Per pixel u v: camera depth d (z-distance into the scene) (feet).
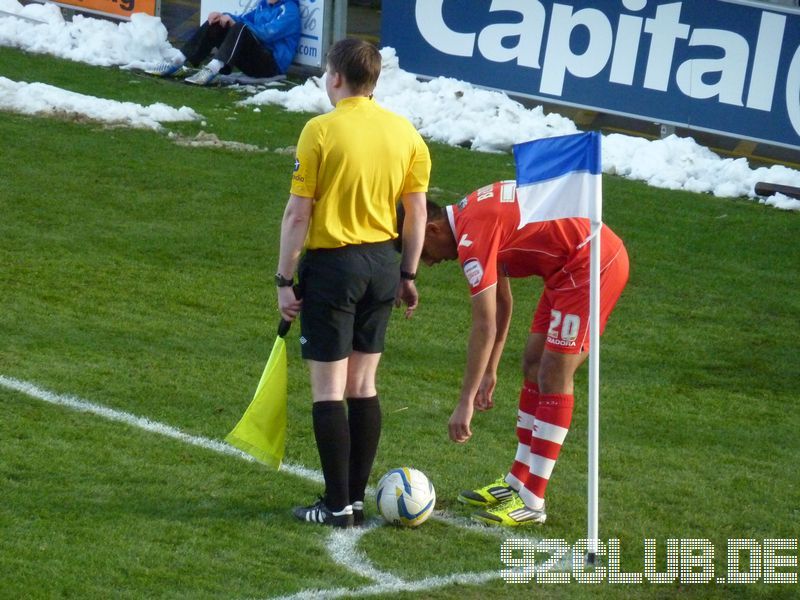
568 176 47.47
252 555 47.65
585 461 62.18
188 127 131.03
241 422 50.96
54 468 54.39
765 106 131.03
